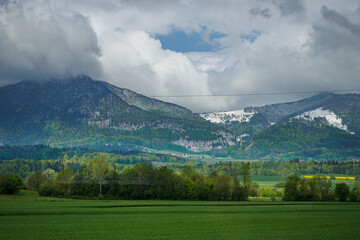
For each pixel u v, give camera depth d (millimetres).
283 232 63312
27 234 57438
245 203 115312
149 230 62750
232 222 73375
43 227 63156
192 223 71125
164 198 126500
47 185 130125
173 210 91312
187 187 127750
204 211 90938
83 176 129500
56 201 109250
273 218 80000
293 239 57562
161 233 60469
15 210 82875
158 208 95375
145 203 107125
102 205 98312
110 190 127000
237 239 57094
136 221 71875
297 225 70750
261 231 64062
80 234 58250
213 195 126875
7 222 67438
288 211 94250
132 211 87375
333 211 95562
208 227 67125
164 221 72812
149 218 76375
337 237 59406
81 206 94625
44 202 104438
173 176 129250
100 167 129000
